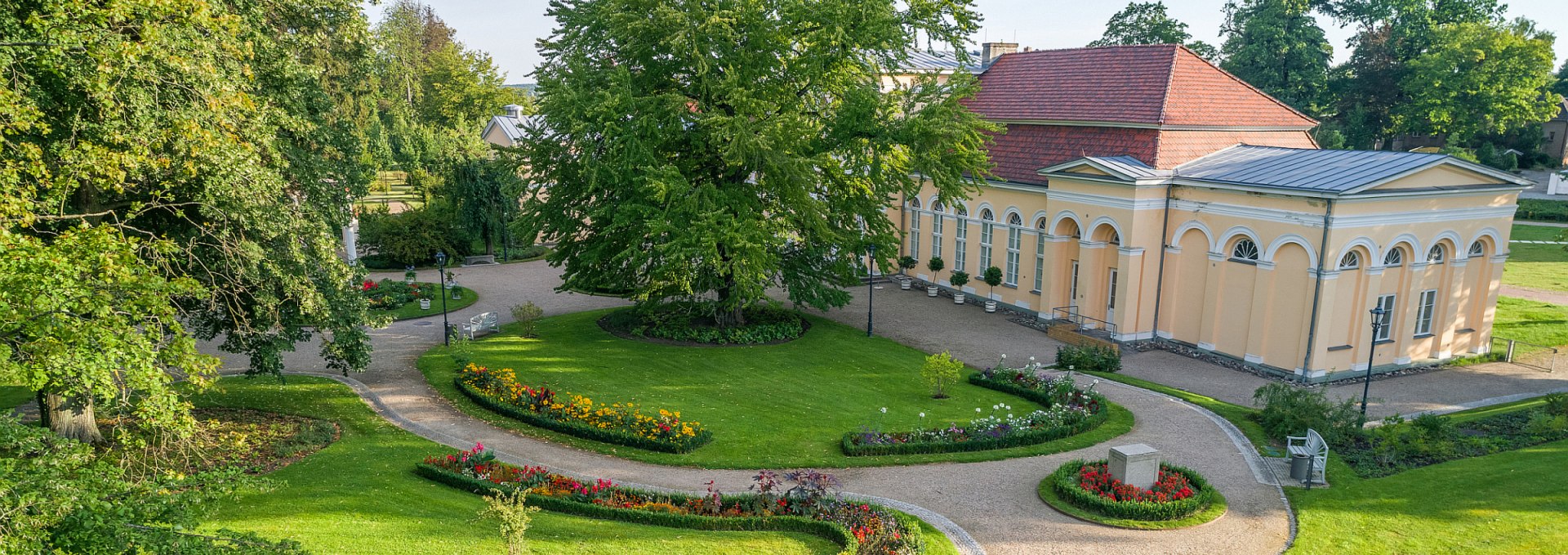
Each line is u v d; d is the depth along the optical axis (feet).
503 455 68.80
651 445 70.28
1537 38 277.03
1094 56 132.98
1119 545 53.98
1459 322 107.34
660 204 94.38
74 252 38.55
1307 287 95.25
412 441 71.10
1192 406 84.74
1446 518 55.83
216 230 59.57
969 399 86.94
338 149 72.84
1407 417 85.81
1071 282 122.01
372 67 75.82
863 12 90.68
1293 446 64.85
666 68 96.63
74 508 29.45
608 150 91.35
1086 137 121.90
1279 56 263.90
